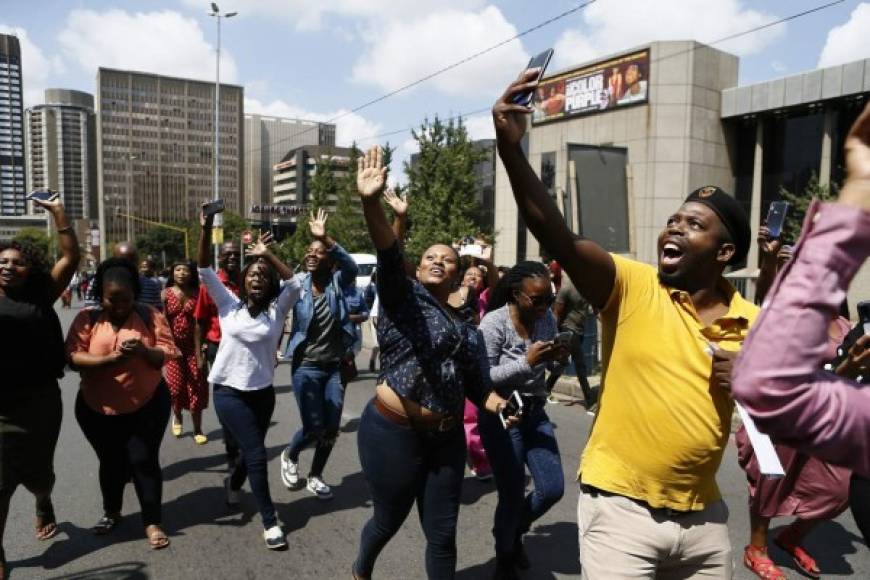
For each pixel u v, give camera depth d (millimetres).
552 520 4367
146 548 3908
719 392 1908
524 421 3467
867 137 944
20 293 3520
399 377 2768
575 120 31750
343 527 4246
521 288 3514
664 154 28609
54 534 4047
